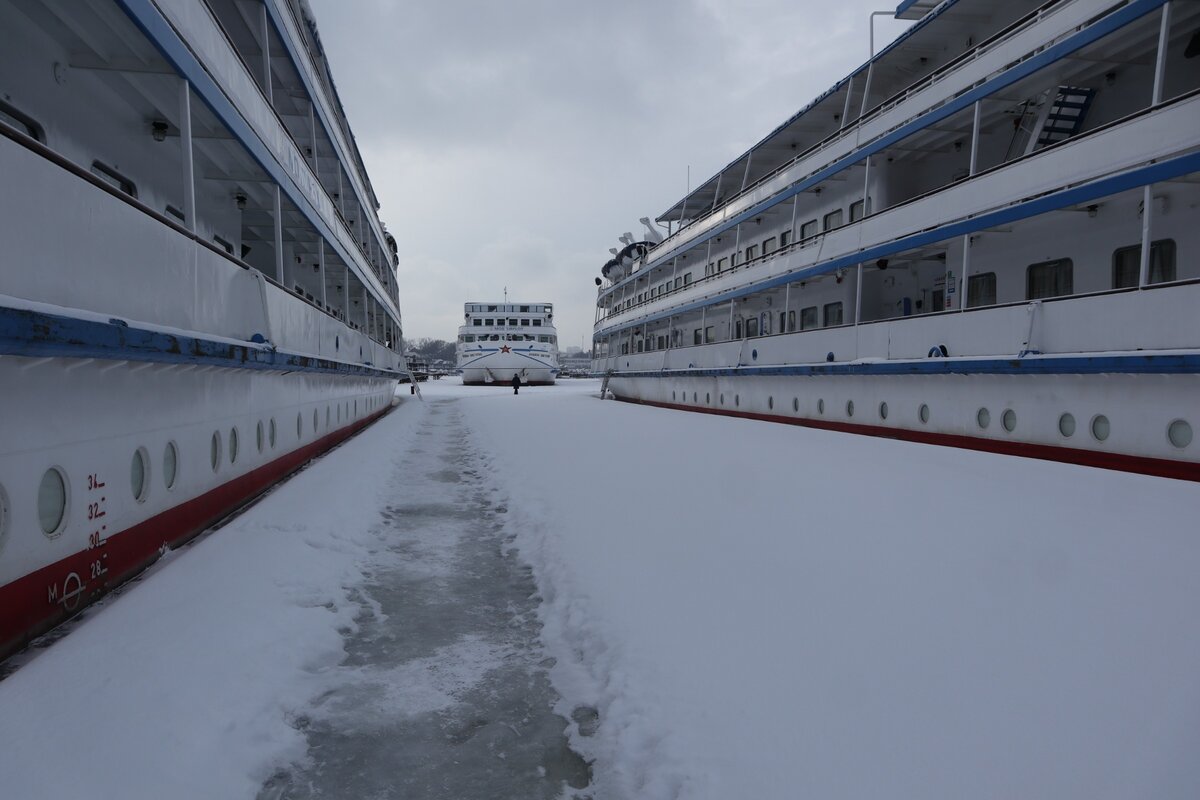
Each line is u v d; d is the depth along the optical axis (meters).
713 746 2.90
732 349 21.52
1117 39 10.41
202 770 2.79
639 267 35.44
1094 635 3.89
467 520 7.66
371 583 5.50
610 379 36.16
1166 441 8.75
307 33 12.27
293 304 9.50
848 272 17.47
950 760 2.73
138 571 5.20
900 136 14.70
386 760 3.13
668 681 3.49
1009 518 6.54
